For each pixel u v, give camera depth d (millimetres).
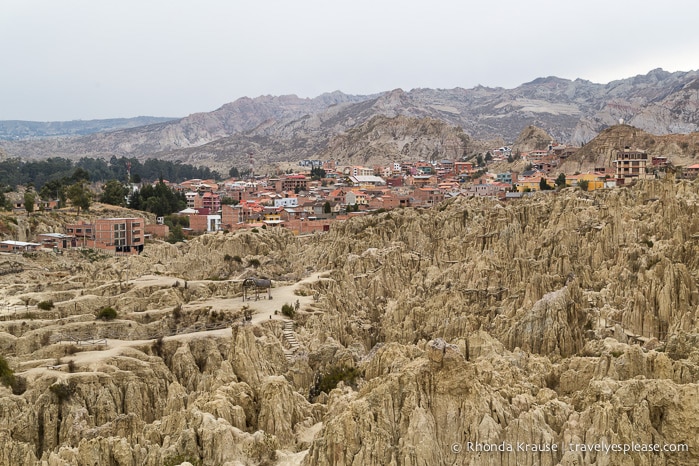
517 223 149500
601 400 59531
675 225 128875
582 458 54656
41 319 119438
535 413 58000
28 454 72250
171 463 63594
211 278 162750
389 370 78375
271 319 111125
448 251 152750
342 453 58438
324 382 91500
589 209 148125
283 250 191000
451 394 60031
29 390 87312
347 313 128375
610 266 125500
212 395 76062
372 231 172125
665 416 57156
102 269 173250
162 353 101875
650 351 75062
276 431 72625
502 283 126938
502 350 82688
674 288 103125
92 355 97062
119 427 78062
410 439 57406
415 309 121375
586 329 100188
